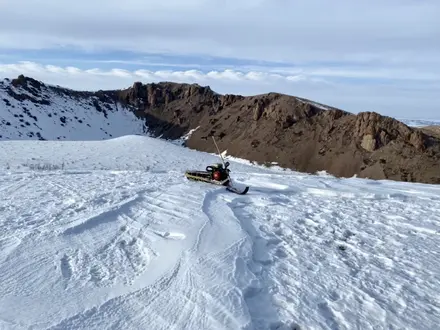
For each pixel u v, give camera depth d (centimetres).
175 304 488
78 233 749
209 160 6400
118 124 14275
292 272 622
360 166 7281
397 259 700
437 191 1355
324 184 1409
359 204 1124
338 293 557
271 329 462
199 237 725
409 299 550
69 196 1053
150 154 6231
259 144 9019
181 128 13612
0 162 4556
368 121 7900
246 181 1442
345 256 708
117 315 464
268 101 10538
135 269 605
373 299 543
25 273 567
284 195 1210
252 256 669
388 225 914
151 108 15500
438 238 829
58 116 12494
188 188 1175
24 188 1162
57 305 482
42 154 5503
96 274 583
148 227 797
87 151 6050
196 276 561
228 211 930
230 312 471
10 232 727
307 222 909
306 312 498
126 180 1351
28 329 426
